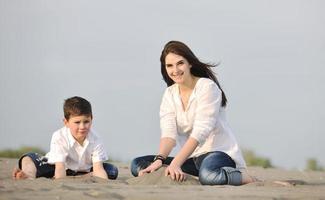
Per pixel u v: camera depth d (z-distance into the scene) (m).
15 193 5.37
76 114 7.55
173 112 7.72
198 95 7.45
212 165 7.06
